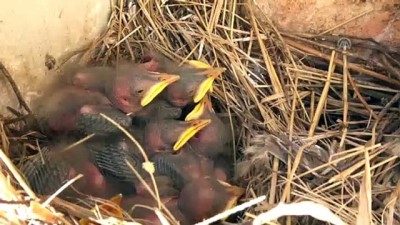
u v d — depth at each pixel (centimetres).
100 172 35
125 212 32
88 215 30
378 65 43
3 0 35
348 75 42
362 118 41
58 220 30
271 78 42
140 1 43
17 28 37
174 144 36
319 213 30
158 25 43
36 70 39
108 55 42
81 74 38
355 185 36
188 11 43
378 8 43
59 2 39
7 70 37
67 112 36
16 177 30
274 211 30
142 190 35
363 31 43
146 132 37
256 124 40
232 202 34
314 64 43
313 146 38
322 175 37
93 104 37
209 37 42
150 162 34
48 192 34
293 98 41
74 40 41
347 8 43
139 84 36
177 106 38
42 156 35
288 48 43
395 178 37
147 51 41
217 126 38
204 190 34
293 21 44
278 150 38
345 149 39
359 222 32
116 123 34
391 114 41
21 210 29
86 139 35
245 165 38
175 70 38
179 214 34
